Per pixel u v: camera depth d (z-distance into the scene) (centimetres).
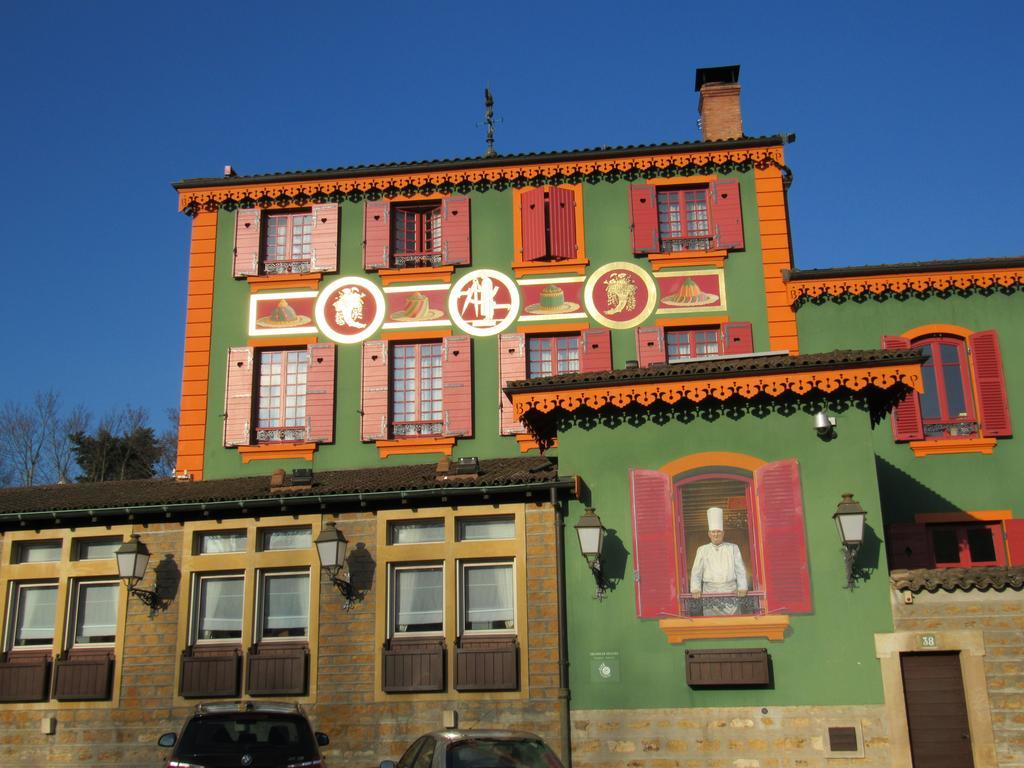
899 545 1941
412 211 2312
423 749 1143
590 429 1636
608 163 2255
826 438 1581
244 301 2231
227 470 2125
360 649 1585
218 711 1184
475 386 2138
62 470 4306
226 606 1667
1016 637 1455
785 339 2108
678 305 2159
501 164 2266
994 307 2080
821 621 1500
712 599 1533
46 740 1616
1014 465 1978
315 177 2289
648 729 1488
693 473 1591
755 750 1461
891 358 1559
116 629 1662
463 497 1617
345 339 2191
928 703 1461
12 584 1708
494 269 2208
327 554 1568
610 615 1545
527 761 1069
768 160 2239
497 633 1574
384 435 2109
